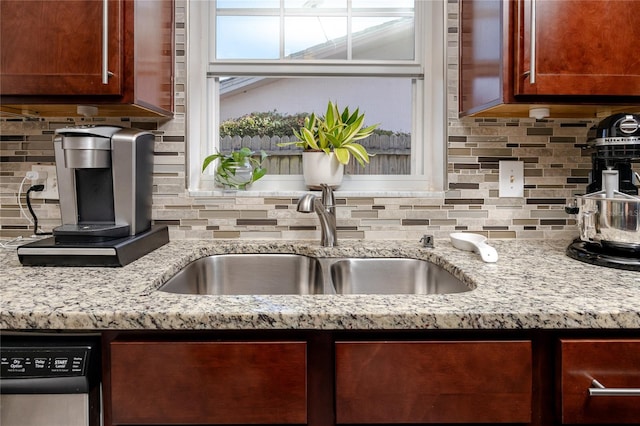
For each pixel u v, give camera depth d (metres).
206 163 1.31
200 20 1.39
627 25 0.95
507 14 0.97
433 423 0.66
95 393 0.66
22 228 1.27
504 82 0.98
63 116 1.25
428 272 1.11
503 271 0.88
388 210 1.29
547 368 0.67
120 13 0.97
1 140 1.25
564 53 0.95
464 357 0.65
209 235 1.28
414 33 1.43
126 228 1.01
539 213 1.29
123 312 0.64
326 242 1.19
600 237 0.92
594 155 1.11
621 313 0.64
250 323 0.64
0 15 0.95
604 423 0.65
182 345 0.65
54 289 0.74
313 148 1.28
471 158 1.28
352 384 0.65
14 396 0.65
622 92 0.96
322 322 0.64
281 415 0.66
